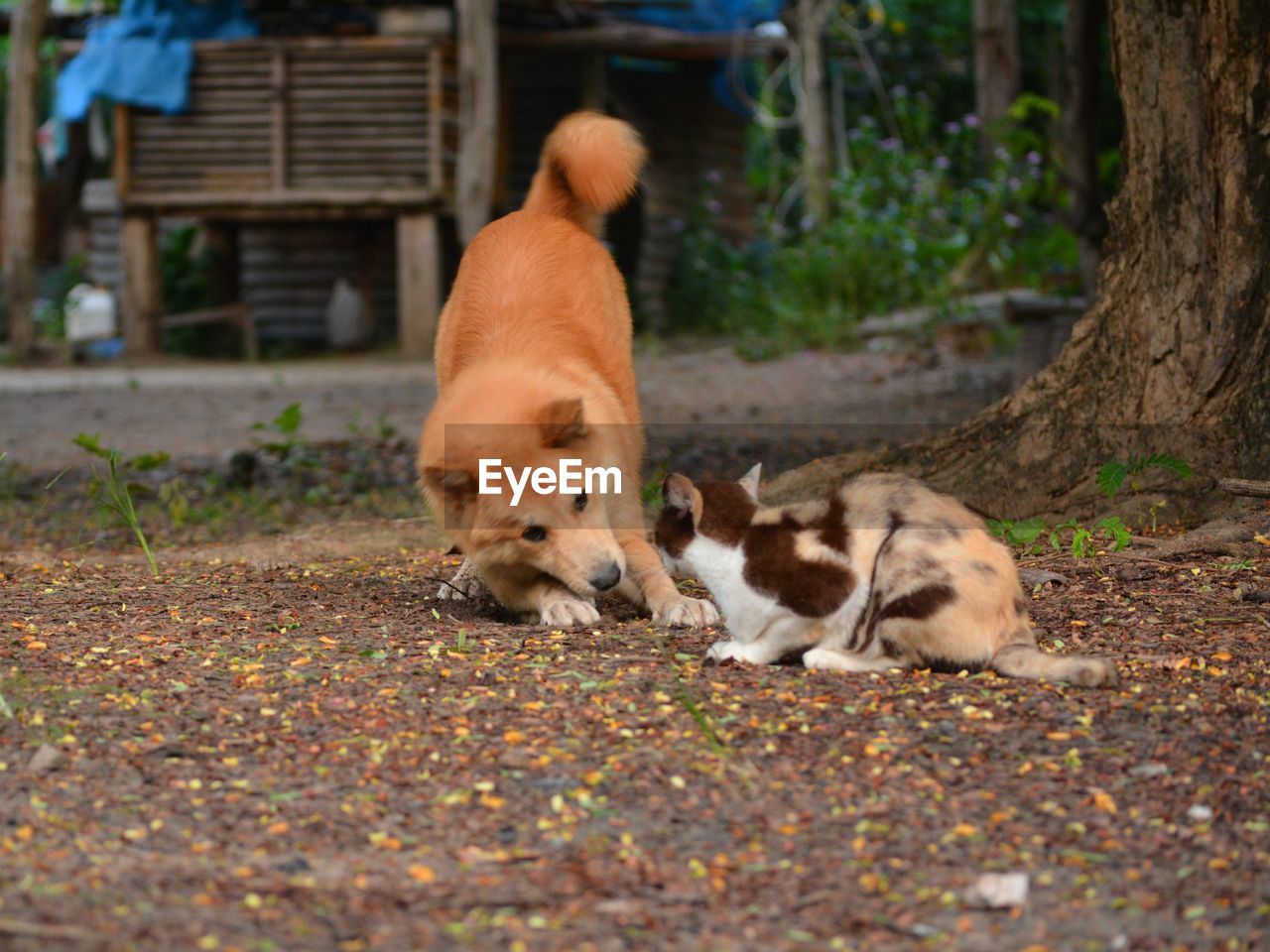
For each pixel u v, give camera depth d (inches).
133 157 719.1
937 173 719.1
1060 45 703.7
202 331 780.0
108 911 106.9
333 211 712.4
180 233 788.0
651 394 533.6
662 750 138.0
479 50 656.4
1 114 1085.8
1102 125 822.5
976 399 470.9
